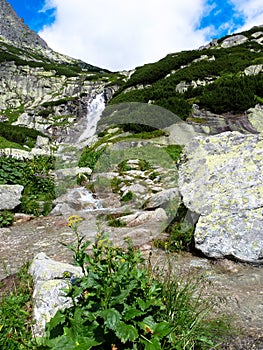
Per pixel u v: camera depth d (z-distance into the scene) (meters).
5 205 8.01
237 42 54.31
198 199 5.16
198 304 3.21
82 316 2.31
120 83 53.50
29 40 148.62
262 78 22.70
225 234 4.60
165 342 2.29
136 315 2.15
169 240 5.08
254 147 5.46
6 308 2.95
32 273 3.61
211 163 5.52
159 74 38.25
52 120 51.16
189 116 17.06
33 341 2.45
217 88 21.02
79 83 68.81
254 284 3.82
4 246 5.85
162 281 3.30
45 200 9.05
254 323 2.97
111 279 2.27
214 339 2.71
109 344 2.18
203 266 4.37
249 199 4.78
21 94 75.38
